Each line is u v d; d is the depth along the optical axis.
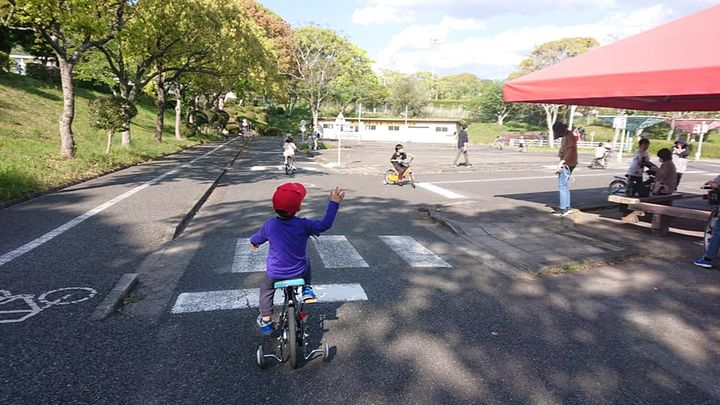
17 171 9.96
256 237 3.41
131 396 2.92
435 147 43.75
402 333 3.96
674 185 9.50
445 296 4.87
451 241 7.29
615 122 28.72
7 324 3.80
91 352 3.44
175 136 31.05
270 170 17.98
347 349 3.66
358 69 61.16
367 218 8.97
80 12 11.47
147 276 5.16
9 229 6.71
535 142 48.62
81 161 13.60
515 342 3.85
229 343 3.69
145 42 18.11
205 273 5.34
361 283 5.18
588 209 10.14
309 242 6.96
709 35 5.55
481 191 13.37
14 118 17.42
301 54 45.56
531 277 5.57
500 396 3.07
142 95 44.28
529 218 8.89
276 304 4.53
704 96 7.65
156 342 3.65
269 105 74.19
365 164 21.70
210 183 12.55
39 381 3.03
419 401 2.98
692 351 3.76
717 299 4.91
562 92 6.32
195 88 32.59
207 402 2.90
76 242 6.23
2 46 26.38
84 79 31.41
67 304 4.23
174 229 7.19
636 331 4.11
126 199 9.47
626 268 5.97
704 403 3.05
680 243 7.18
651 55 5.75
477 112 73.56
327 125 59.16
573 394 3.11
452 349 3.70
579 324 4.24
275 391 3.05
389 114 77.31
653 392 3.16
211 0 20.70
